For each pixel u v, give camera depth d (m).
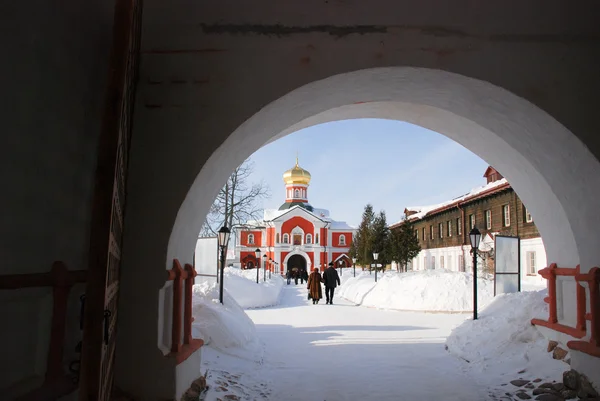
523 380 5.59
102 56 3.66
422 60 4.54
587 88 4.56
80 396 2.25
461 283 14.80
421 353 7.70
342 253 59.41
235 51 4.52
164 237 4.27
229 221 24.86
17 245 2.81
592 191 4.75
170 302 4.62
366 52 4.54
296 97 4.69
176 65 4.48
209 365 6.04
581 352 4.86
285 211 58.53
